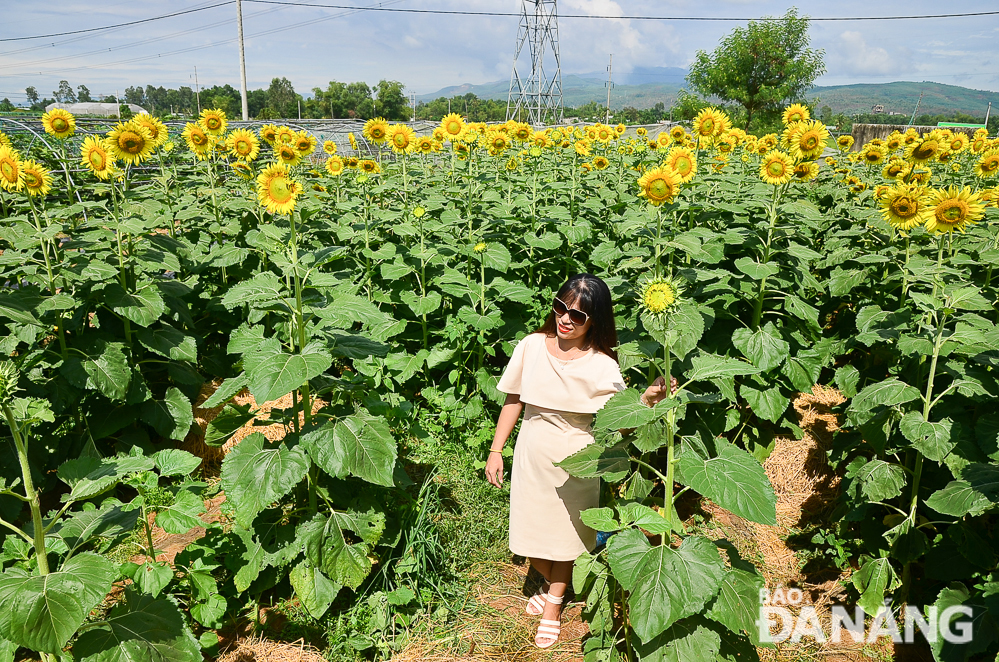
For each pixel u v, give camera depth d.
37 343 4.80
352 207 5.98
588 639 3.01
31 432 3.89
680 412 2.78
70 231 4.86
